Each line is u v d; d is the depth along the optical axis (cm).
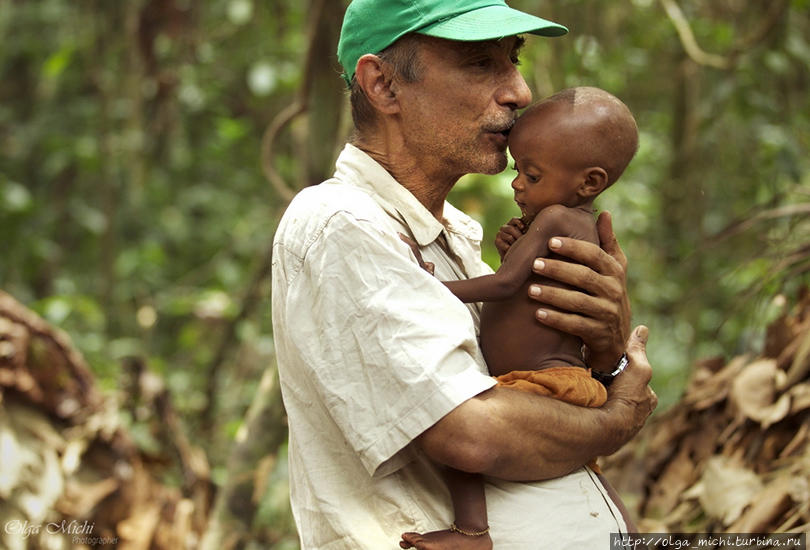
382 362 157
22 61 638
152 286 557
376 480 167
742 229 319
